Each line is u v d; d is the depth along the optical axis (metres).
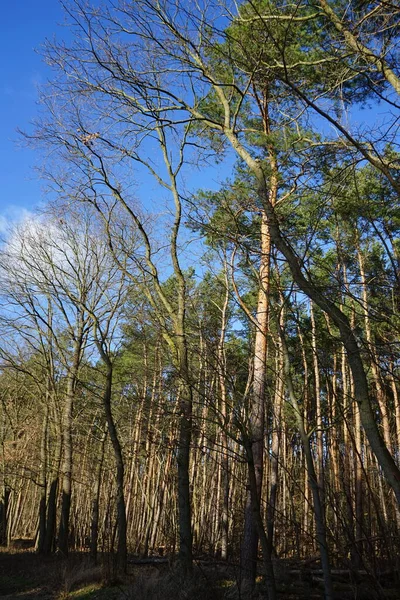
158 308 14.27
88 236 21.17
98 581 13.47
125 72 9.47
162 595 9.35
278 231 6.07
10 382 27.33
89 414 21.75
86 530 30.14
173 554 13.50
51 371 23.03
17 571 16.55
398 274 5.23
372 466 13.33
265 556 6.37
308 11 9.26
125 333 19.44
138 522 23.95
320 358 6.57
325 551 5.90
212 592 8.80
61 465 23.12
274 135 11.45
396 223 8.50
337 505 6.35
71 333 21.67
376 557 6.29
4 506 29.61
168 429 11.36
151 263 13.88
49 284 20.56
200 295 16.39
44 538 22.42
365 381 5.45
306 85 9.69
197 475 21.73
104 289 21.00
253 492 6.55
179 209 13.41
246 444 6.69
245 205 8.74
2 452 25.41
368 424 5.24
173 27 8.75
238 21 8.05
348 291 5.77
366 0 7.14
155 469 25.20
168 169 13.40
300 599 8.77
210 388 7.88
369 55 6.77
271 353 11.01
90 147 13.41
